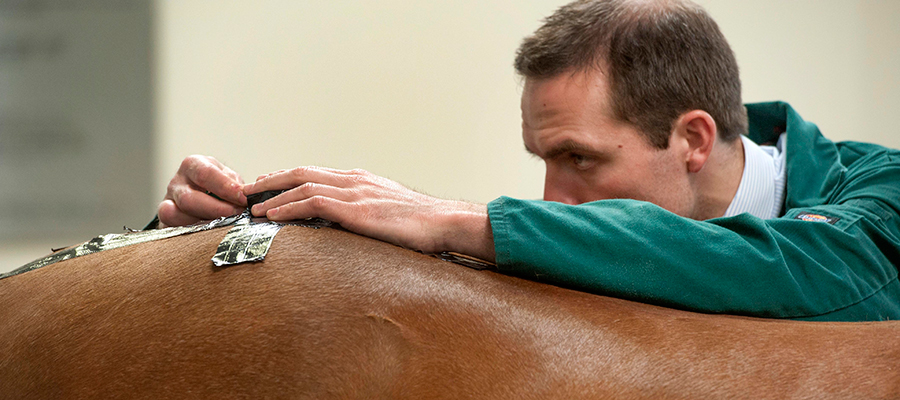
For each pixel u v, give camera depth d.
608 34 0.74
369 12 1.84
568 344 0.47
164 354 0.46
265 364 0.45
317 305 0.46
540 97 0.76
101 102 1.86
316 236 0.52
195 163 0.63
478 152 1.88
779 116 0.99
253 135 1.86
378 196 0.55
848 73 1.82
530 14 1.86
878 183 0.77
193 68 1.84
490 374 0.45
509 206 0.54
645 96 0.74
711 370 0.45
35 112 1.86
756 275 0.54
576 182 0.79
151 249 0.53
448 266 0.52
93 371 0.46
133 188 1.88
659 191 0.78
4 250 1.88
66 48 1.84
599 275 0.53
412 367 0.46
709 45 0.79
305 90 1.85
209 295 0.47
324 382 0.45
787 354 0.46
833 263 0.61
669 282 0.53
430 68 1.85
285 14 1.84
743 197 0.85
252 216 0.56
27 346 0.49
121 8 1.83
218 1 1.83
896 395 0.43
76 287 0.51
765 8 1.82
